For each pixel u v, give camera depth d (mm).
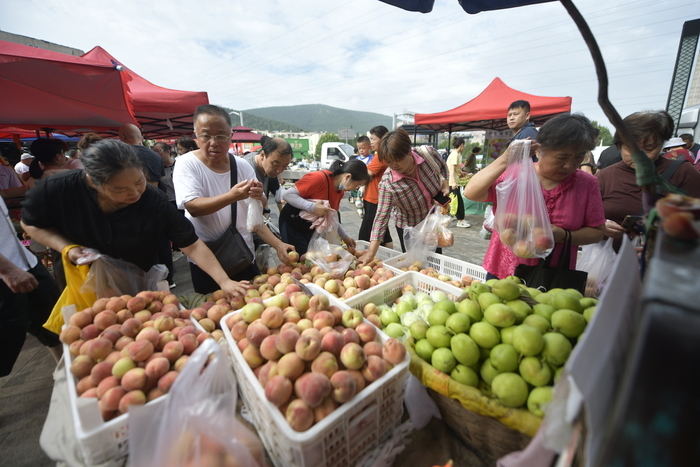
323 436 909
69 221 1636
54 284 2398
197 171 2266
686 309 366
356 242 3482
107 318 1368
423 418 1187
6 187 4570
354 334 1256
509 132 10141
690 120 6438
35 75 2574
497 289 1266
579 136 1436
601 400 439
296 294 1489
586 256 2170
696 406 342
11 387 2529
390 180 2863
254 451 904
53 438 1074
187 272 5020
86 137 3854
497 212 1731
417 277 2213
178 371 1150
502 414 939
